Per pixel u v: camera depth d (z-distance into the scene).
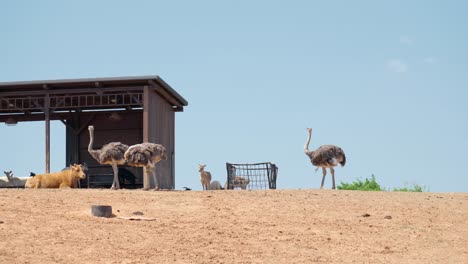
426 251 22.39
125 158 34.41
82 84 47.72
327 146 37.34
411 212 27.73
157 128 48.91
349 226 25.17
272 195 30.86
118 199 28.55
